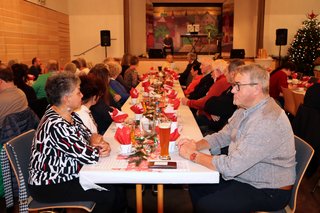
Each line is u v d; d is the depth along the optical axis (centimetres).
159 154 197
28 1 760
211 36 1322
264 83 183
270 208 181
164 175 170
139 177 170
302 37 937
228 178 180
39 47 828
